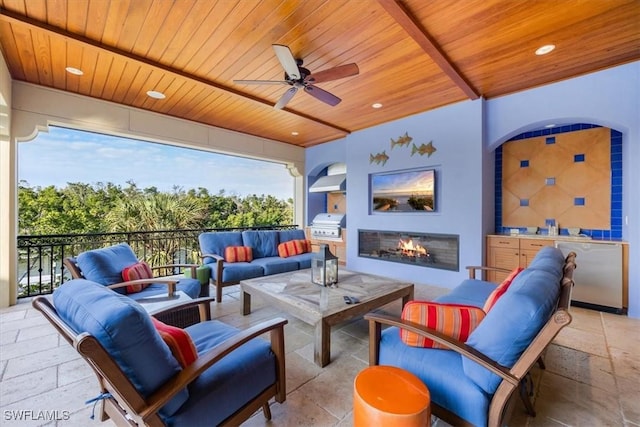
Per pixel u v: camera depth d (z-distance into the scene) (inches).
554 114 128.3
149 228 244.8
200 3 78.6
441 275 163.6
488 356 46.2
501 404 44.5
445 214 160.7
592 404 64.9
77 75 123.3
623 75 112.5
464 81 126.3
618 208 132.1
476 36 93.5
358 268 207.2
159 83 130.4
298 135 223.8
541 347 41.4
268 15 83.5
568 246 128.0
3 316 116.1
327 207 275.0
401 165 180.2
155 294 101.9
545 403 65.4
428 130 167.0
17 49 102.0
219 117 180.2
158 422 39.4
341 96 145.6
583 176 141.9
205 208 272.2
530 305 42.4
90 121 147.1
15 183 130.2
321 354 80.7
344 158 230.8
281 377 61.7
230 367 52.5
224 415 49.1
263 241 177.8
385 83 130.5
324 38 95.6
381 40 96.9
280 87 135.8
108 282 99.4
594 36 94.3
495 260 149.3
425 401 43.3
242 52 104.1
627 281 115.8
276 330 60.2
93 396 67.0
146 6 79.5
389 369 51.9
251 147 221.9
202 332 67.3
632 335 98.6
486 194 152.4
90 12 82.1
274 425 58.1
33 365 80.0
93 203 224.1
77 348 32.1
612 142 134.3
